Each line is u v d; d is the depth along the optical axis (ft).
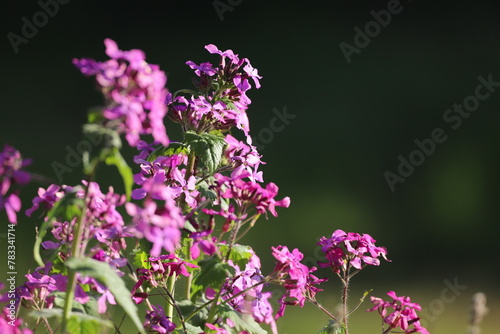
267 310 12.52
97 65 8.28
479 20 79.82
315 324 25.26
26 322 11.00
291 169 55.47
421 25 79.66
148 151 13.05
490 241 45.88
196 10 79.00
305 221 44.93
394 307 12.25
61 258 10.96
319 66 73.82
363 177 55.62
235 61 13.10
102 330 9.37
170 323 10.97
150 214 8.51
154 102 8.37
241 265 11.87
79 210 8.89
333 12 80.23
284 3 80.53
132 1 77.56
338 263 12.54
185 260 11.76
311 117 64.75
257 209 10.78
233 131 53.67
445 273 38.63
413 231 46.88
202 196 12.92
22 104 61.98
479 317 12.95
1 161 8.40
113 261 10.02
